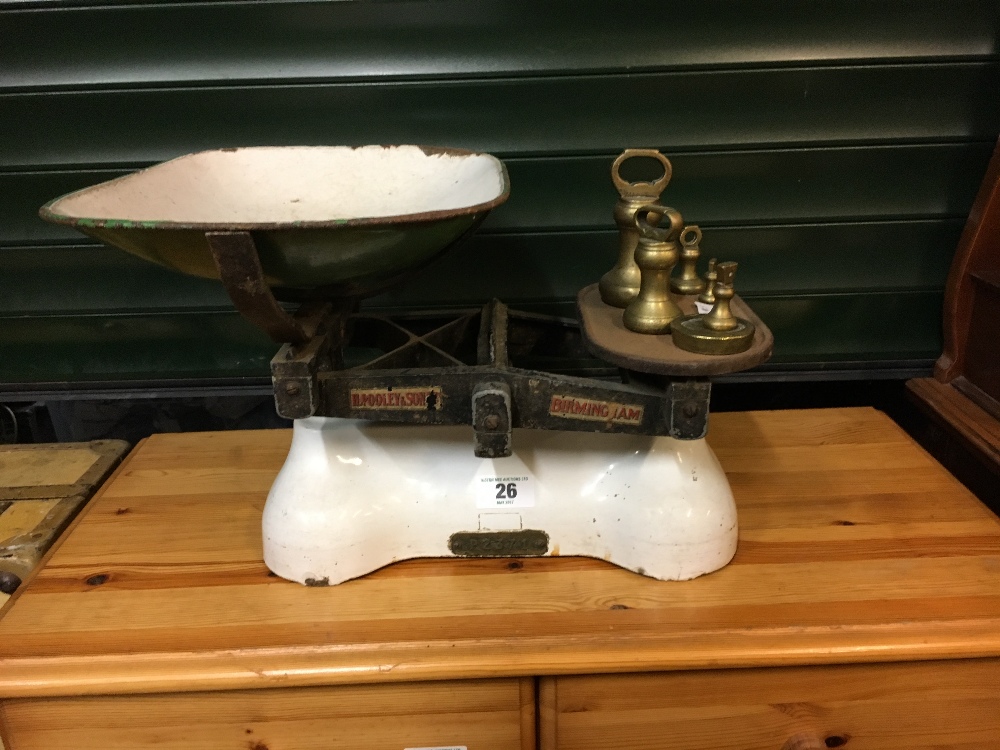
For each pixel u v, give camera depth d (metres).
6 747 0.85
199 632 0.86
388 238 0.77
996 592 0.89
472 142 1.24
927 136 1.24
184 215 0.92
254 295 0.74
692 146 1.25
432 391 0.86
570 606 0.89
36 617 0.89
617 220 1.03
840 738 0.88
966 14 1.19
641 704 0.85
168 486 1.16
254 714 0.85
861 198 1.29
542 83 1.22
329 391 0.85
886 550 0.97
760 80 1.22
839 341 1.38
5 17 1.17
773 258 1.33
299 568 0.93
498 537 0.96
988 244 1.25
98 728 0.85
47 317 1.34
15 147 1.24
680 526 0.90
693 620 0.86
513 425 0.87
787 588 0.90
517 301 1.35
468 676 0.82
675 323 0.88
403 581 0.94
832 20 1.19
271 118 1.23
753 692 0.85
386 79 1.21
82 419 1.43
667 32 1.19
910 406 1.42
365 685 0.84
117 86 1.21
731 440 1.25
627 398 0.85
